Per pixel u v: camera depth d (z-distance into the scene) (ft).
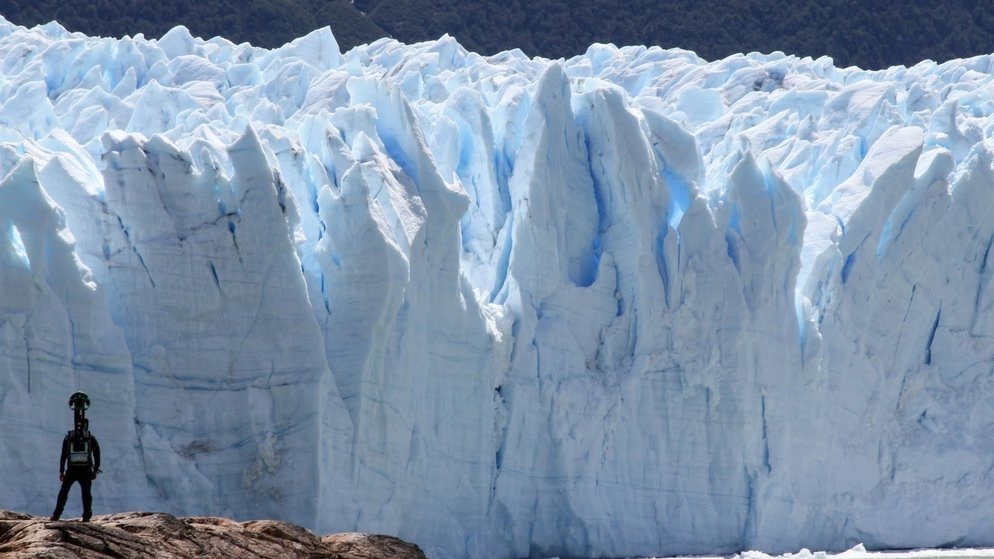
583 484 332.19
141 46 435.12
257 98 408.87
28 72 401.70
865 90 410.31
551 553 331.36
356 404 302.86
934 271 362.74
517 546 327.88
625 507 335.67
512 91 360.89
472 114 351.25
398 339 310.04
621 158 340.80
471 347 321.52
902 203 361.51
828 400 353.92
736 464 342.44
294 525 226.17
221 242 295.48
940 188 361.71
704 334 341.82
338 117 337.31
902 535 357.20
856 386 356.18
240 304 296.71
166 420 291.58
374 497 306.55
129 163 293.23
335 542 227.40
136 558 196.85
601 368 338.13
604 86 347.56
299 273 299.58
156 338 292.81
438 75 433.89
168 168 295.07
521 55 495.82
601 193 347.77
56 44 420.77
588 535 331.16
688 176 353.72
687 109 446.19
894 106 400.88
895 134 366.63
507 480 327.06
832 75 489.67
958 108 424.05
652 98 442.50
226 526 222.07
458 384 320.70
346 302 306.35
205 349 294.66
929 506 359.66
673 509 339.16
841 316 354.95
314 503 295.48
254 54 468.34
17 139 328.70
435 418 318.86
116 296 294.25
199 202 296.10
